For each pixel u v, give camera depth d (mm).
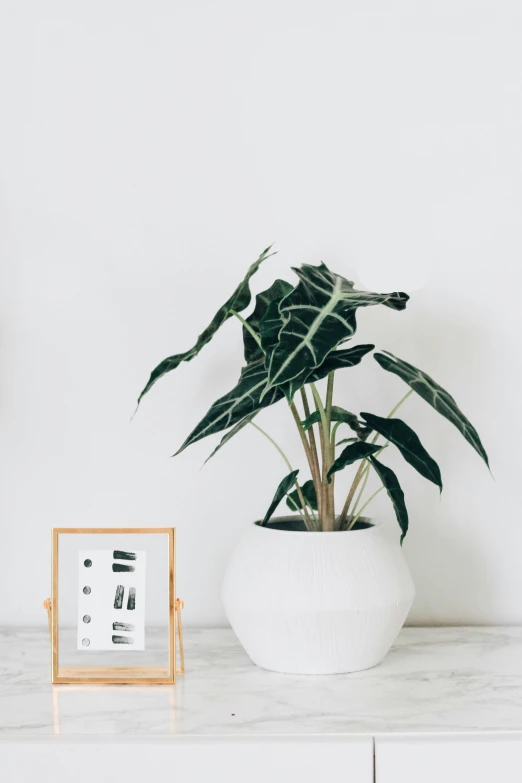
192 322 1262
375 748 831
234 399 988
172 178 1261
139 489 1266
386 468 979
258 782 831
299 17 1256
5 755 837
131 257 1261
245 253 1260
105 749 835
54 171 1260
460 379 1252
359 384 1255
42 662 1097
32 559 1269
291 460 1258
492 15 1244
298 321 876
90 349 1263
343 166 1255
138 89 1260
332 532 995
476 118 1247
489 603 1257
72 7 1258
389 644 1034
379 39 1252
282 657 1009
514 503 1251
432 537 1256
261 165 1257
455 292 1249
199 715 897
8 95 1260
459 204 1248
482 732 846
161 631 1234
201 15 1259
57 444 1267
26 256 1261
